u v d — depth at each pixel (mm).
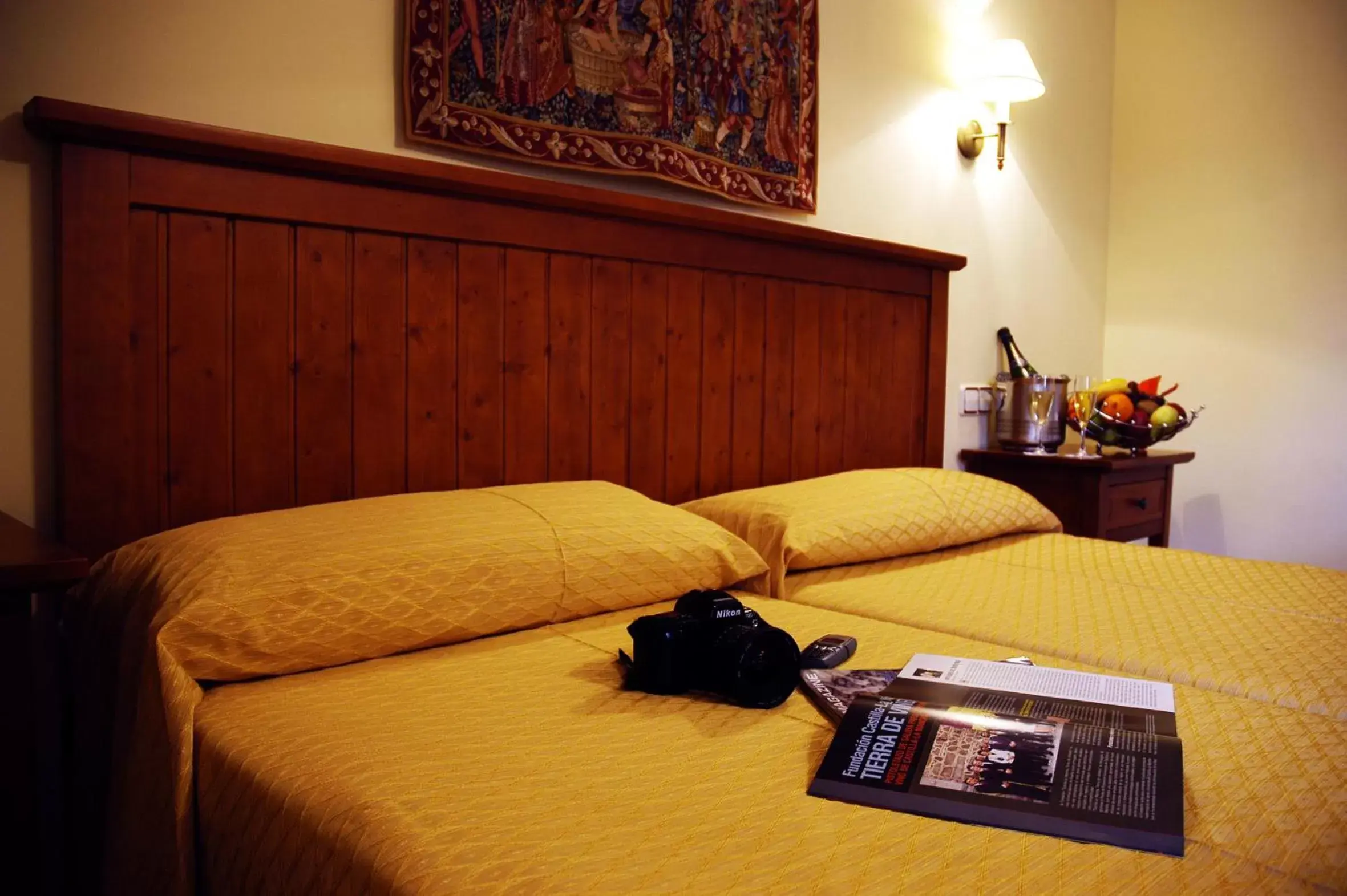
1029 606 1645
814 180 2490
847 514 1980
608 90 2037
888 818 837
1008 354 3170
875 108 2713
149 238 1498
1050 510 2770
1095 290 3693
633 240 2086
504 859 749
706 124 2232
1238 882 740
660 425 2168
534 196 1883
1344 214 3209
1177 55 3547
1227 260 3465
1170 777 866
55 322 1465
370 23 1748
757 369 2361
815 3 2467
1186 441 3592
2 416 1438
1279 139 3334
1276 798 893
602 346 2055
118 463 1475
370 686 1192
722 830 810
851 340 2594
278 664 1207
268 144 1553
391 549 1345
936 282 2820
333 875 803
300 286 1649
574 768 942
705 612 1222
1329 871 761
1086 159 3582
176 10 1552
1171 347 3607
